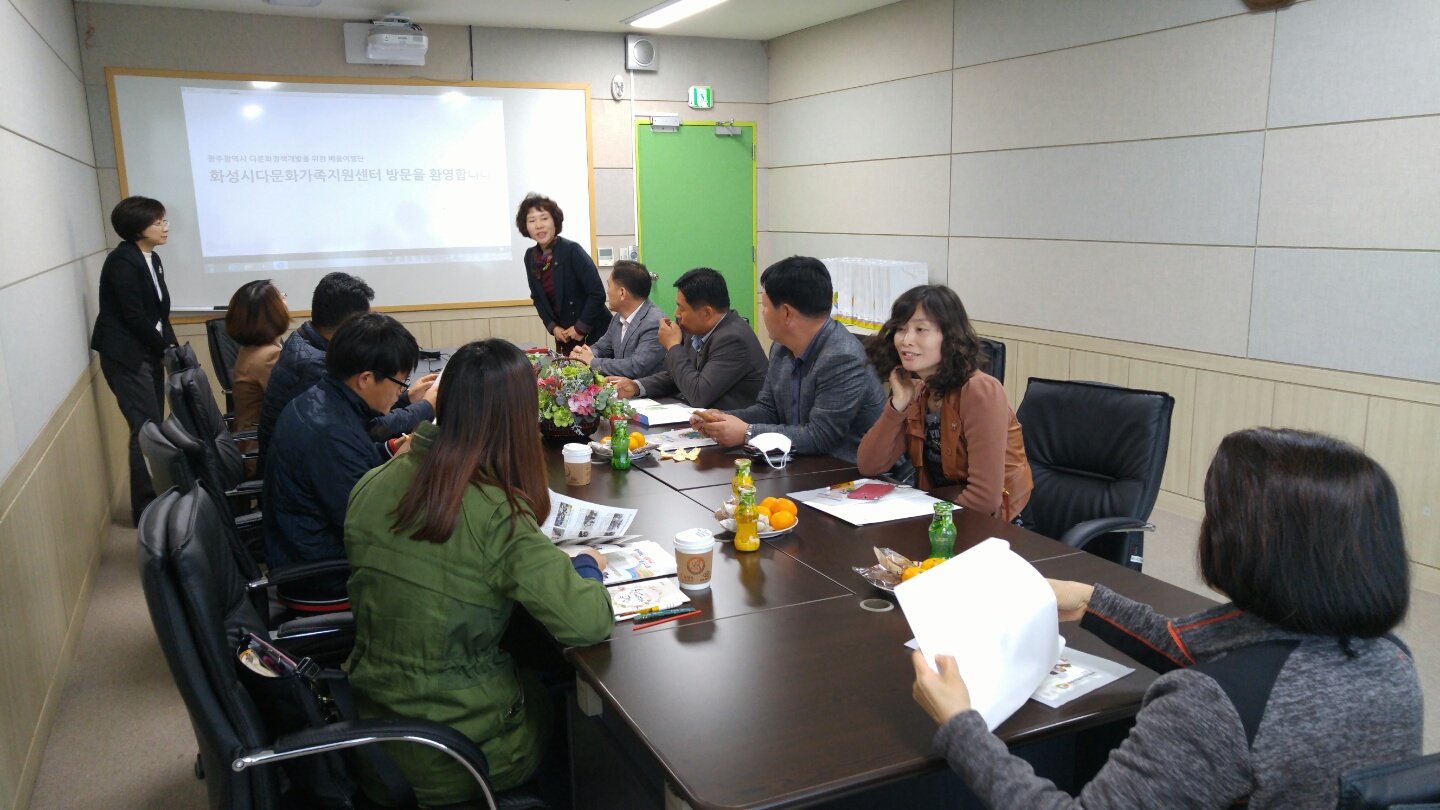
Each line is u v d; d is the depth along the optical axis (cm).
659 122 701
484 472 154
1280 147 385
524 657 239
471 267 667
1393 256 352
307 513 230
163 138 577
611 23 640
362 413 239
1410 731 105
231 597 161
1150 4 432
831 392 289
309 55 604
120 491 502
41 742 259
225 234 600
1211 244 417
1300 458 105
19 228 312
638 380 404
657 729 132
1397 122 345
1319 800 101
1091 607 150
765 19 641
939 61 562
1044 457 282
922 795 170
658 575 190
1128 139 450
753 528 204
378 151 630
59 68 458
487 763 148
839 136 661
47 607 287
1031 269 514
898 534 214
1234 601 110
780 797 116
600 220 699
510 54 654
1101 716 135
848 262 638
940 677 124
